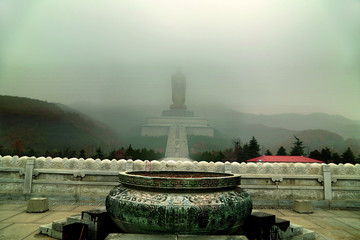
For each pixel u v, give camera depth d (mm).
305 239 7426
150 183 5160
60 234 7082
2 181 12938
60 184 12938
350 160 41719
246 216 5531
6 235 7426
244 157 63594
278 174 13109
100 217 6031
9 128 108312
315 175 13133
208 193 5203
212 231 4957
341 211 11734
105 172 12969
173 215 4773
